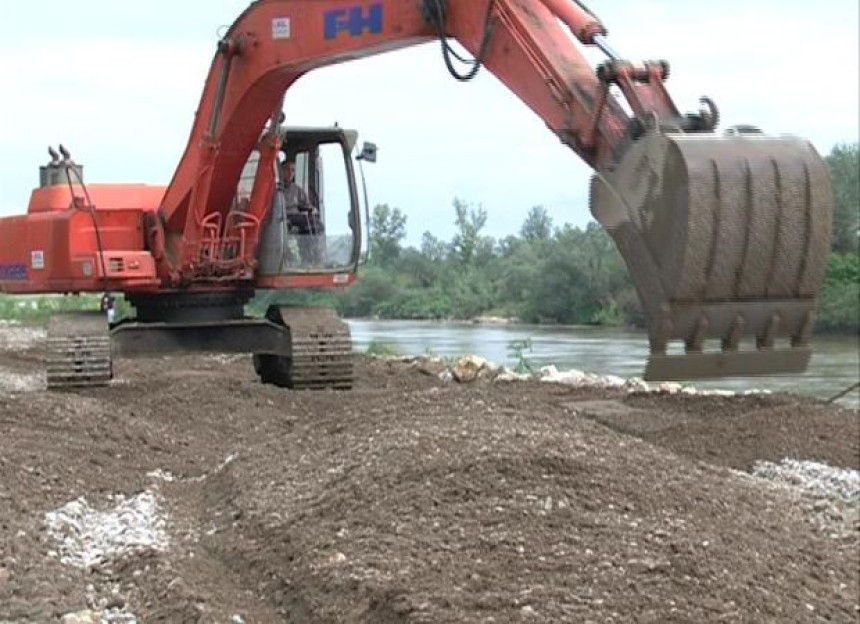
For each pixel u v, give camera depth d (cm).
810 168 753
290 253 1470
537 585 598
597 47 855
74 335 1363
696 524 714
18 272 1482
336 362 1442
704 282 738
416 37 1145
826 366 2555
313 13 1263
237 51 1341
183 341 1434
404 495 716
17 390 1418
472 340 3288
